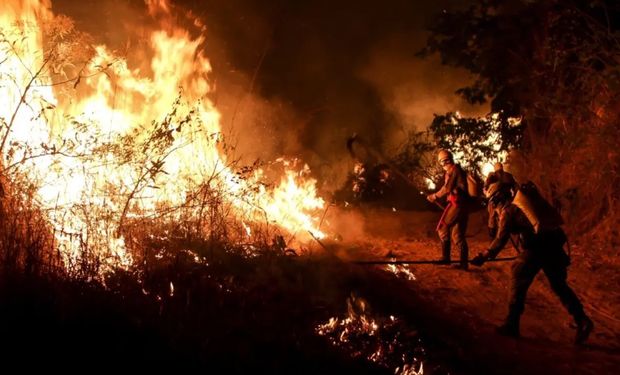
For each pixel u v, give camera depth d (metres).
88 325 4.80
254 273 7.07
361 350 5.68
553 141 13.70
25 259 5.31
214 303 5.86
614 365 6.51
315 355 5.30
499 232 7.35
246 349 5.06
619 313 8.41
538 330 7.56
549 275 7.23
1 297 4.82
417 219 14.30
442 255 10.11
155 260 6.54
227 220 8.45
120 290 5.47
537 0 13.88
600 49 12.98
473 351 6.54
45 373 4.24
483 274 9.66
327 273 7.86
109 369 4.42
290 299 6.52
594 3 12.91
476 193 9.75
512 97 15.10
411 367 5.48
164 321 5.15
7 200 5.98
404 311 7.30
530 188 7.42
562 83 13.48
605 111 12.88
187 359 4.71
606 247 11.74
